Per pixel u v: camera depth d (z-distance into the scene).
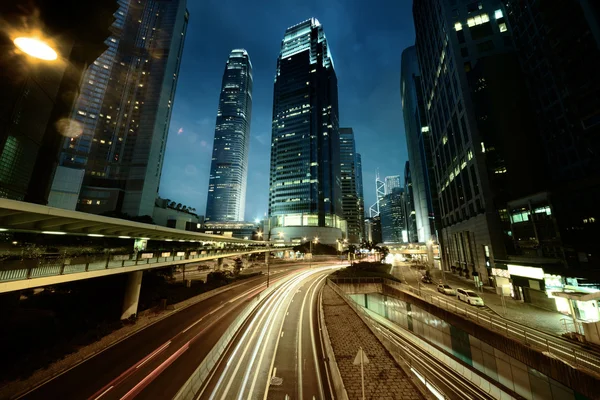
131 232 27.50
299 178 140.88
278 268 77.69
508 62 44.12
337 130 168.12
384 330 30.73
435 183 84.19
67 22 30.92
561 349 17.00
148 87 118.19
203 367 16.28
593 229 25.86
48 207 15.09
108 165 105.62
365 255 120.56
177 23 132.38
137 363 16.88
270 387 14.88
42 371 15.59
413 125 117.06
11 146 26.00
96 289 27.73
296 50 169.75
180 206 139.50
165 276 44.28
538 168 38.66
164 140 119.62
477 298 28.95
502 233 39.19
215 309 30.28
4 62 24.47
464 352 22.97
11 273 13.52
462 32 51.91
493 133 42.47
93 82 108.94
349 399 13.27
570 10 34.53
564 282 27.00
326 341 20.31
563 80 35.84
